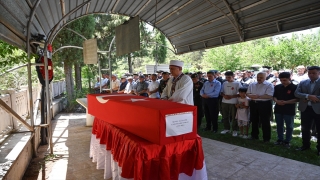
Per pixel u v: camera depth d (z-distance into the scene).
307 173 3.25
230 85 5.50
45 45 4.12
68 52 10.05
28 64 3.90
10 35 2.79
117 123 2.56
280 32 4.07
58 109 9.09
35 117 5.05
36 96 7.02
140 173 2.01
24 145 3.34
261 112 4.77
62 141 5.07
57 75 12.86
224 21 4.95
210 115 5.86
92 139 3.85
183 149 2.25
